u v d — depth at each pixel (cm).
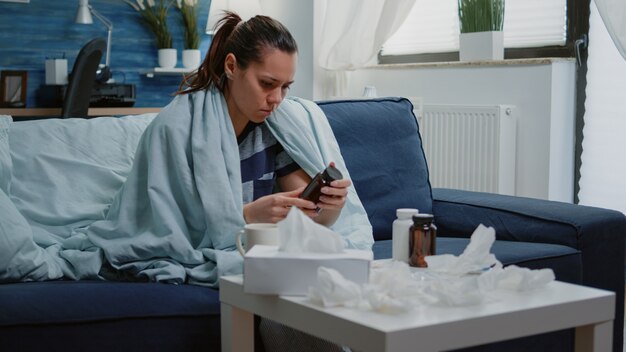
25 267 184
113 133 223
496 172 380
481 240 150
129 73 531
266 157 215
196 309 168
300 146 215
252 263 137
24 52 498
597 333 141
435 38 450
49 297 162
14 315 156
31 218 204
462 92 407
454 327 122
